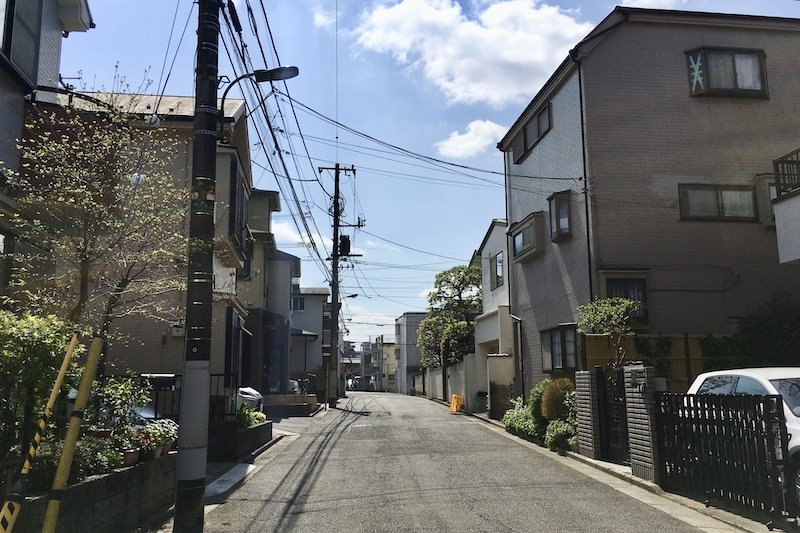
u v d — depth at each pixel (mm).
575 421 12625
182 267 8852
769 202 16141
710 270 15836
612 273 15445
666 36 16750
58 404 5656
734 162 16422
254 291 27953
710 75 16484
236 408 13953
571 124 16922
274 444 14953
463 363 27219
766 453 6707
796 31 17281
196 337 6887
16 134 10648
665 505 7836
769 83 16906
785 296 15688
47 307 7672
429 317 40156
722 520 6949
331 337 31281
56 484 3672
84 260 7906
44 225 8320
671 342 14664
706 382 9156
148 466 7359
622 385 10617
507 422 16562
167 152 11164
